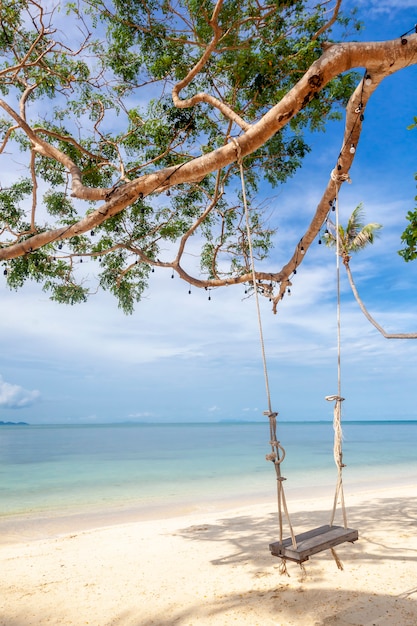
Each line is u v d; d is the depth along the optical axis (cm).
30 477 1917
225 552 682
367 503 1058
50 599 519
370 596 479
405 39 463
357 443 4666
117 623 451
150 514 1112
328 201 711
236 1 716
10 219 940
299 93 487
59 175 936
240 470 2075
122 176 803
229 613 455
